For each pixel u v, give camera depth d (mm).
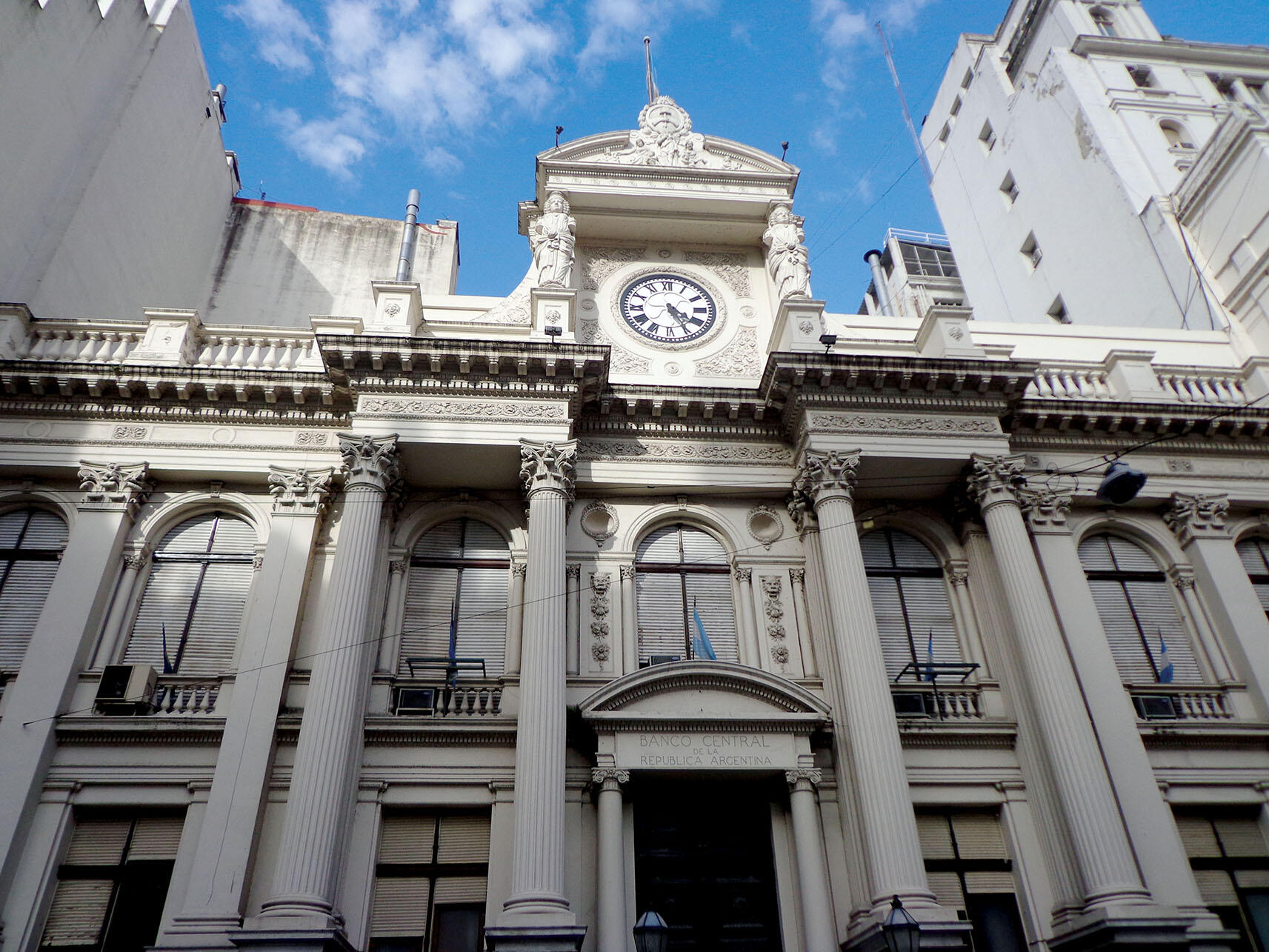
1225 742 16219
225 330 18500
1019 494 18125
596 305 20484
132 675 14805
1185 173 27297
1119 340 22531
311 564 16422
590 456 17891
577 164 21234
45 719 14406
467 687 15711
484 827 14734
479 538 17609
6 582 16312
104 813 14352
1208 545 18359
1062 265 29734
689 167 21438
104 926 13523
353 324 18531
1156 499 18797
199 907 12867
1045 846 14875
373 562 15461
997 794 15562
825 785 15125
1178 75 30250
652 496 18172
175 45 25781
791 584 17469
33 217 19781
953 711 16328
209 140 27984
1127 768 15328
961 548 18203
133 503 16734
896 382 17766
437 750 14938
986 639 17094
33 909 13219
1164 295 25219
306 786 13117
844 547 16250
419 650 16344
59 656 14984
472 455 16766
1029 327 22516
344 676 14156
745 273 21594
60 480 17156
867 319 21297
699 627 16609
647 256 21594
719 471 18062
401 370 16938
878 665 15102
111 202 22281
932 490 18375
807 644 16828
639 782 14945
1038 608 15930
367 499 15766
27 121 19609
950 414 18016
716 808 15297
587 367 17109
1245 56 30828
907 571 18141
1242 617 17547
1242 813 16047
